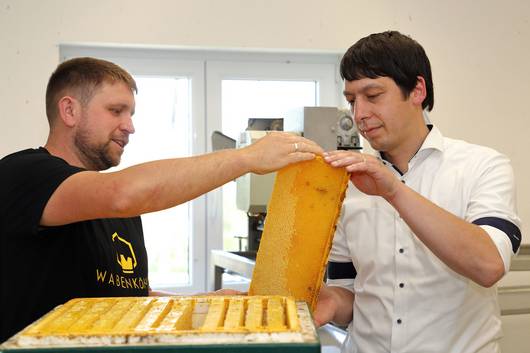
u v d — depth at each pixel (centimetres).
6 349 63
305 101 319
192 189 98
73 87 128
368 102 131
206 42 282
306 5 291
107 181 98
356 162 100
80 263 119
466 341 134
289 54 310
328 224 96
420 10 301
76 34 268
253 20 286
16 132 263
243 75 307
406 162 142
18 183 108
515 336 312
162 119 302
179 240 306
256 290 100
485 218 122
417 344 135
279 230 99
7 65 262
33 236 112
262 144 101
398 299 137
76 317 74
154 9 276
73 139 130
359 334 145
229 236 309
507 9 310
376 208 143
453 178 137
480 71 308
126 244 135
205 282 306
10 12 262
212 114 304
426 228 111
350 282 155
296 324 69
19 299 113
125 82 133
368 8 297
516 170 313
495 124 310
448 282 133
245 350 63
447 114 305
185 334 65
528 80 313
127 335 65
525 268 246
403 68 128
